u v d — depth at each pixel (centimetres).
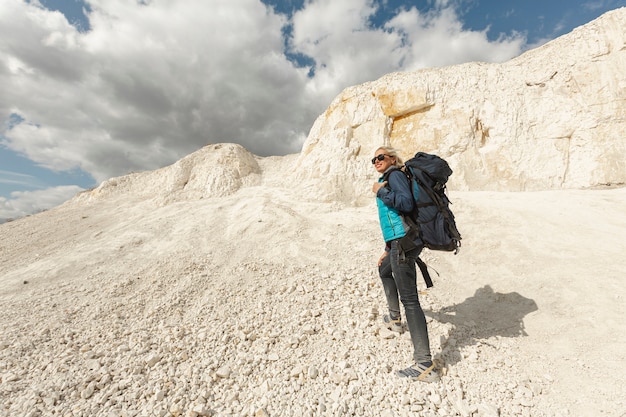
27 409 265
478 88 1222
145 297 492
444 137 1162
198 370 308
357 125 1292
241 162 1514
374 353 311
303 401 256
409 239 268
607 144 1021
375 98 1309
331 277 489
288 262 571
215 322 398
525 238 566
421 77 1290
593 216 648
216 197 1291
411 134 1216
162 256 661
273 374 295
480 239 584
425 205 268
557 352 303
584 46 1145
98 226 1130
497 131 1133
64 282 573
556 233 572
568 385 262
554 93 1147
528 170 1066
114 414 254
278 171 1600
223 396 275
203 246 699
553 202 765
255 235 718
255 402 261
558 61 1184
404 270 280
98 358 339
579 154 1050
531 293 411
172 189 1400
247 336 357
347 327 355
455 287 463
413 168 278
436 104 1216
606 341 302
